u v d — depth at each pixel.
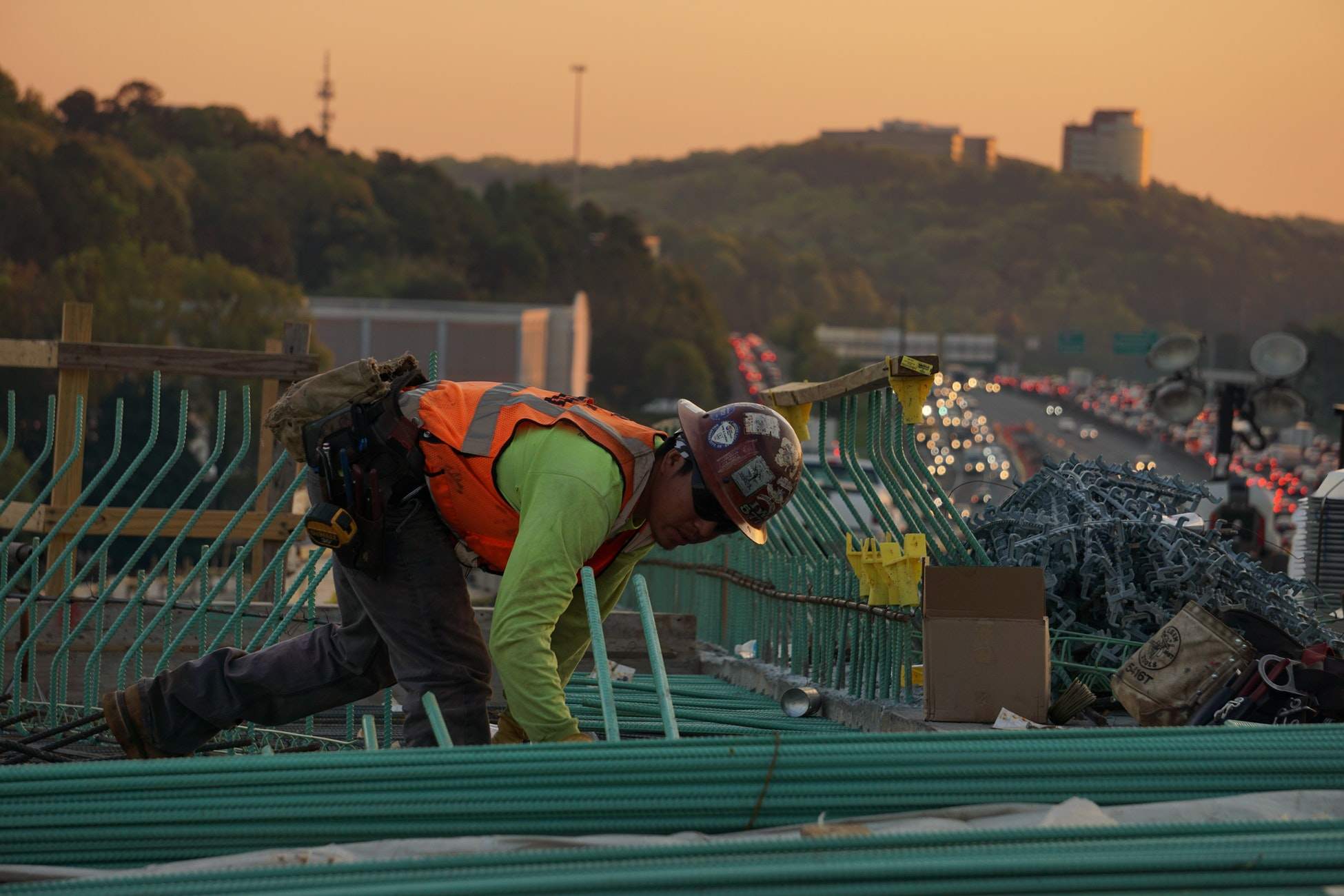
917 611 11.54
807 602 13.66
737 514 8.54
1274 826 6.96
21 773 7.34
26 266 162.38
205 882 6.46
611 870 6.39
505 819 7.29
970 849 6.64
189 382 61.09
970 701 10.41
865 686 12.48
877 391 12.25
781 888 6.32
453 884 6.23
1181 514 12.48
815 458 33.84
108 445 57.38
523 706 8.09
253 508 15.80
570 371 188.00
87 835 7.26
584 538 8.23
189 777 7.39
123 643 14.89
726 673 15.84
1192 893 6.37
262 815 7.26
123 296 134.12
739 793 7.38
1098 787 7.56
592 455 8.38
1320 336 112.62
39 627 12.03
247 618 13.89
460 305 174.88
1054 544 11.72
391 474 8.55
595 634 8.14
